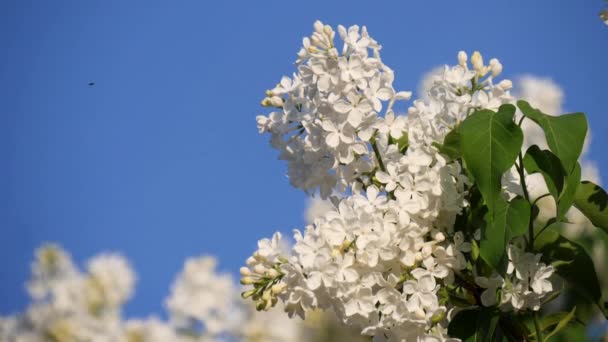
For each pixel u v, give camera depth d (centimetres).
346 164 134
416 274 129
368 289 129
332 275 129
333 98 132
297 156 137
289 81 137
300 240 131
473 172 127
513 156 127
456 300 132
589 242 153
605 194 131
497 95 133
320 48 134
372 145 134
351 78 133
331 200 136
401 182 131
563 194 127
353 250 130
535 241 132
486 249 127
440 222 131
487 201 126
